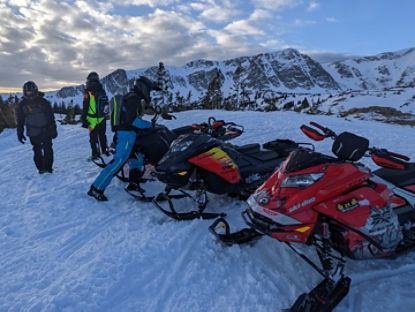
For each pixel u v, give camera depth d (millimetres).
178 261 2930
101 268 2779
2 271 2779
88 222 3781
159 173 3705
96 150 6633
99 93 6461
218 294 2502
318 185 2389
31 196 4625
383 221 2414
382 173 3494
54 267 2846
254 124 11195
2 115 20828
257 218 2521
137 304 2391
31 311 2266
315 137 2711
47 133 5672
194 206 4281
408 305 2371
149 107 4672
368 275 2738
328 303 2178
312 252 3086
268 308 2330
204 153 3730
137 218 3877
